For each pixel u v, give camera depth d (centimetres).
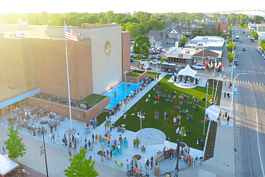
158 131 3650
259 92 5572
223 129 3738
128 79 6103
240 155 3059
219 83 6206
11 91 4288
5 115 4134
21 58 4278
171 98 5069
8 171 2402
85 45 4228
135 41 9288
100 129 3703
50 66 4322
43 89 4566
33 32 5594
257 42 14775
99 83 5006
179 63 8406
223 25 16775
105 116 4169
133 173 2656
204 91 5547
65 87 4322
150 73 7200
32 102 4406
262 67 8188
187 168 2794
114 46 5462
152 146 3241
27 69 4412
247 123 3959
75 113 3997
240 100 5034
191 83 6112
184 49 9281
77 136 3297
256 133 3628
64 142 3195
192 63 8256
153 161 2772
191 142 3347
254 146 3266
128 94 5272
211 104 4753
